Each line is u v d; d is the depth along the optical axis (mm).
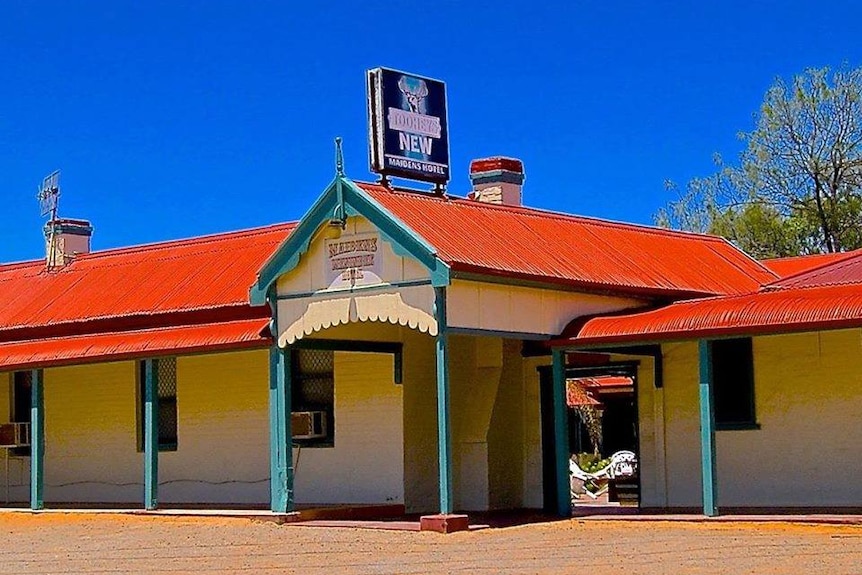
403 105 22062
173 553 17359
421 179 22203
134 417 26000
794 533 17109
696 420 21406
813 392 20203
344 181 19688
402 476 22219
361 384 22844
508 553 16000
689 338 18953
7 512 24250
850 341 19906
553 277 19891
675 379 21672
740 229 43469
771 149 43469
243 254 25562
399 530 18922
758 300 19078
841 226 42000
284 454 20844
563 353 20422
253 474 24109
